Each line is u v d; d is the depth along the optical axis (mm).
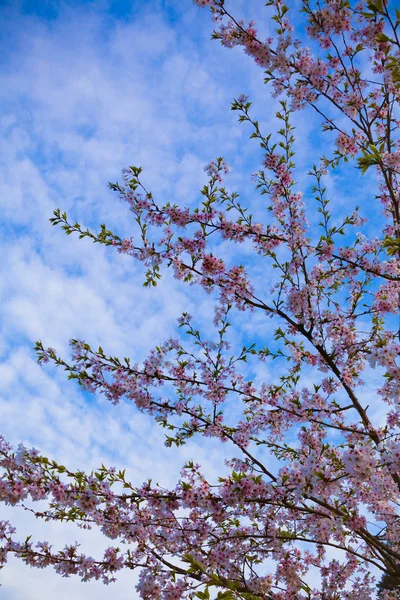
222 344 5664
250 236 5742
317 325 5656
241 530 5375
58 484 4316
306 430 5523
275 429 5855
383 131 6402
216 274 5621
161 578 4586
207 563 4996
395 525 5551
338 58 5664
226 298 5703
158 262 5676
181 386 5520
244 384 5723
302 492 4402
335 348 5566
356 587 5480
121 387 5238
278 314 5684
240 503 4562
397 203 5809
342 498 4988
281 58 5160
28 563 4785
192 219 5520
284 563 5234
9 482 4152
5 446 4422
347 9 5039
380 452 4012
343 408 5516
